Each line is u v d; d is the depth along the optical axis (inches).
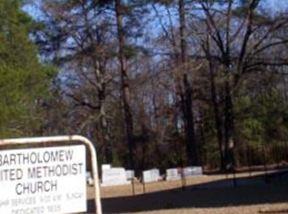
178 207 796.0
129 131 2094.0
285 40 1868.8
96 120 2285.9
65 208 291.7
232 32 1931.6
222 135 2185.0
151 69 2048.5
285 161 2110.0
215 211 689.6
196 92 2289.6
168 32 1985.7
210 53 1983.3
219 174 1796.3
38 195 286.0
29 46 1246.9
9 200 280.1
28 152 284.7
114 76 2288.4
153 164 2410.2
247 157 2164.1
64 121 2203.5
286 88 2353.6
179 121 2517.2
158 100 2586.1
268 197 828.0
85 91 2305.6
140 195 1167.0
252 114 2329.0
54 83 2074.3
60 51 2069.4
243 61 1924.2
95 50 2087.8
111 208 881.5
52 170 289.9
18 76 1111.6
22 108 1125.7
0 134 1042.1
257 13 1881.2
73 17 2055.9
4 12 1199.6
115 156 2383.1
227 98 1995.6
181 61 1959.9
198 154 2354.8
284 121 2365.9
